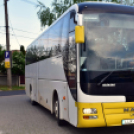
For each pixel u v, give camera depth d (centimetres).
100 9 667
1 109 1257
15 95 2120
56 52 864
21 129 788
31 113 1124
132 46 664
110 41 652
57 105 831
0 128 809
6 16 2675
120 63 644
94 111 614
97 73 626
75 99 638
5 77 3319
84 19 650
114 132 727
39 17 2848
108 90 625
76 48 643
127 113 629
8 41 2705
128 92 635
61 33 816
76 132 734
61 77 785
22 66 3288
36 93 1254
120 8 685
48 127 811
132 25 678
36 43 1287
